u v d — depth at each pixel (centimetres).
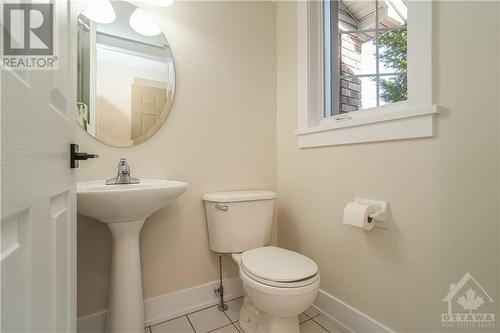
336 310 132
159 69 137
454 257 89
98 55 122
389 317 109
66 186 66
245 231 136
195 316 138
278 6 179
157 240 136
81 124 117
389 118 106
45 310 51
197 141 148
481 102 82
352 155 125
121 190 92
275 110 179
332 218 136
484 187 81
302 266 106
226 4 160
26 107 43
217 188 154
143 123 132
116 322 106
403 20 119
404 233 103
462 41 86
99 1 123
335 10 153
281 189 175
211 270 151
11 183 38
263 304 100
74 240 73
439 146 92
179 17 143
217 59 156
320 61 155
